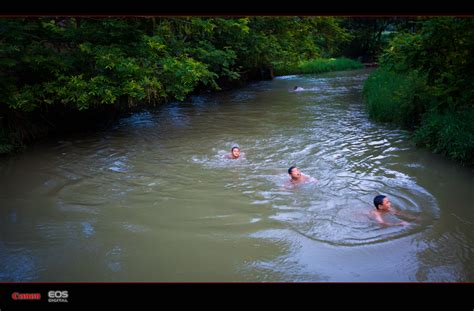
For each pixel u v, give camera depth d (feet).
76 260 17.89
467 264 16.88
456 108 31.89
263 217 21.79
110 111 46.60
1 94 29.48
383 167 28.73
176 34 47.42
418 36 24.77
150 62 35.17
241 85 80.23
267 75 91.91
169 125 44.45
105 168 30.01
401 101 41.24
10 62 28.53
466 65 23.71
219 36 58.34
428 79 24.77
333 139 36.86
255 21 64.85
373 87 53.78
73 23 37.88
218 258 17.99
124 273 16.90
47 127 39.42
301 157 31.89
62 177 28.19
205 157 32.45
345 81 85.05
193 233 20.21
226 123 45.11
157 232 20.31
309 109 52.80
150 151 34.32
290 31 69.21
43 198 24.58
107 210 22.88
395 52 28.04
